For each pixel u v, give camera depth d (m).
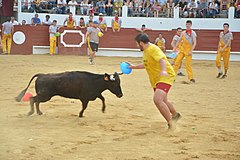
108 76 7.10
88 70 14.85
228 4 24.45
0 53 21.73
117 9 24.59
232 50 21.58
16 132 6.14
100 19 22.23
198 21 23.98
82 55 21.89
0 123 6.71
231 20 23.69
